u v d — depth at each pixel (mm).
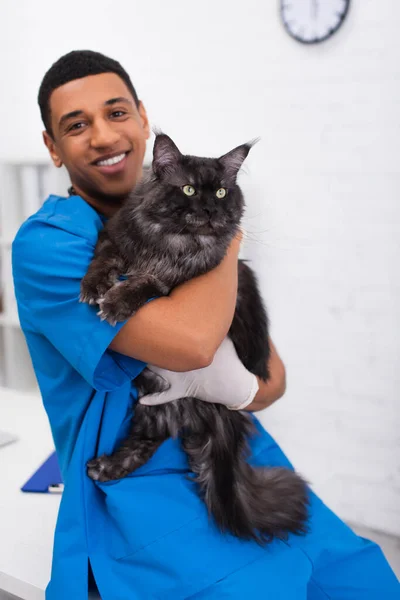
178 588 1182
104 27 2734
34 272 1251
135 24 2662
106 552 1241
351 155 2404
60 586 1183
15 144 3027
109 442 1312
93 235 1328
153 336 1148
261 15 2420
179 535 1245
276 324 2709
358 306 2531
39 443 2197
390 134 2314
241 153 1530
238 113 2572
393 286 2443
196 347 1151
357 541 1443
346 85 2344
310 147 2471
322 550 1354
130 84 1555
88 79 1399
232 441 1394
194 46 2578
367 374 2572
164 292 1280
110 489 1268
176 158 1429
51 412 1394
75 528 1234
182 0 2541
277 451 1645
